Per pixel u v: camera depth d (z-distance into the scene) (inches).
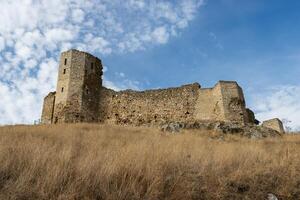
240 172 299.1
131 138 684.1
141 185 246.8
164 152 358.0
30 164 262.2
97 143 486.0
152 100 1492.4
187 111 1419.8
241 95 1362.0
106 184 242.7
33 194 216.2
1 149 298.5
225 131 1042.7
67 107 1403.8
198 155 370.9
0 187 223.8
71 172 255.4
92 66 1550.2
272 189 272.7
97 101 1523.1
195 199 243.0
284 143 761.0
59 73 1494.8
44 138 561.3
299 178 294.4
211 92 1405.0
